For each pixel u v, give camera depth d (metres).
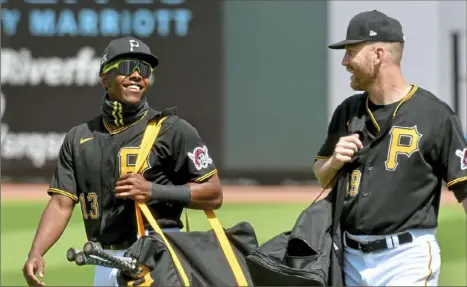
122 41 17.52
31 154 66.19
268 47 64.38
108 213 17.70
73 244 39.69
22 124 66.19
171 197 17.22
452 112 17.05
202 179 17.62
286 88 64.31
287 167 64.38
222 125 64.94
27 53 66.00
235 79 64.75
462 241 41.19
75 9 65.50
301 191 61.16
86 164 17.83
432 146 16.86
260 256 17.06
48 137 66.06
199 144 17.75
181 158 17.62
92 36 65.56
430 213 17.11
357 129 17.38
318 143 64.06
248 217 48.75
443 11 61.75
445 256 37.81
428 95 17.20
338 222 17.52
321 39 63.78
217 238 17.44
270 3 64.19
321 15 63.62
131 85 17.41
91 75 65.56
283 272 16.75
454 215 48.56
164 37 65.00
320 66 63.81
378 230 17.09
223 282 16.83
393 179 16.92
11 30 66.06
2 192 60.59
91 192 17.88
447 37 61.62
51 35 65.75
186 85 65.00
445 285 31.98
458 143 16.81
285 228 44.97
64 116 65.94
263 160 64.56
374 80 17.27
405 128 16.94
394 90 17.22
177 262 16.67
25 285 31.92
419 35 61.97
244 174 64.75
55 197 18.22
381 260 17.17
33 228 45.72
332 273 17.27
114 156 17.55
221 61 64.81
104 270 18.08
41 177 66.06
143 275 16.52
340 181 17.47
